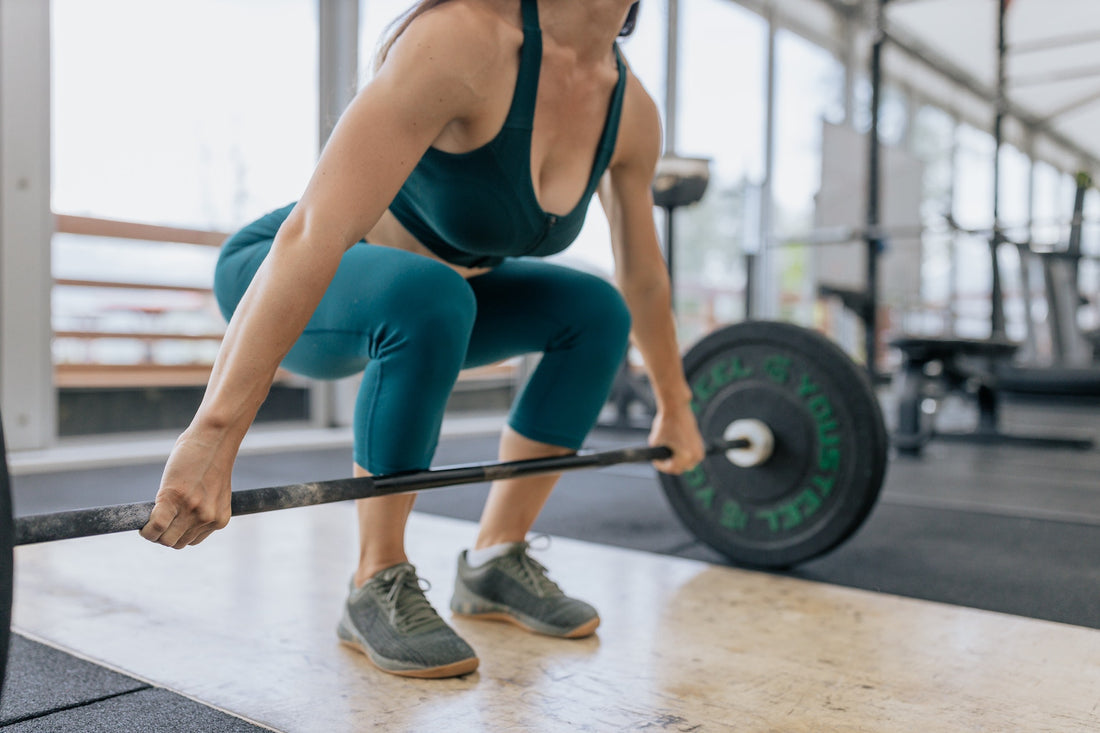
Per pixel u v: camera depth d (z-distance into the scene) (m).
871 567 1.55
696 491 1.57
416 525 1.81
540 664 1.02
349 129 0.78
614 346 1.15
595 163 1.01
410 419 0.94
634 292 1.15
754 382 1.50
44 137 2.75
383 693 0.92
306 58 3.48
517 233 0.98
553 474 1.20
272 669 0.99
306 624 1.16
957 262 6.25
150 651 1.05
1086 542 1.79
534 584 1.16
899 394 3.43
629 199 1.10
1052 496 2.43
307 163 3.52
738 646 1.09
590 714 0.87
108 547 1.57
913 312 5.93
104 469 2.64
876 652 1.08
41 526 0.61
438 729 0.83
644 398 3.66
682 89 4.63
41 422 2.79
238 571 1.42
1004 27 4.29
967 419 5.27
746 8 5.09
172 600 1.26
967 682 0.97
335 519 1.84
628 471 2.76
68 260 2.97
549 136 0.94
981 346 3.40
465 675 0.98
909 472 2.96
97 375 3.07
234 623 1.16
